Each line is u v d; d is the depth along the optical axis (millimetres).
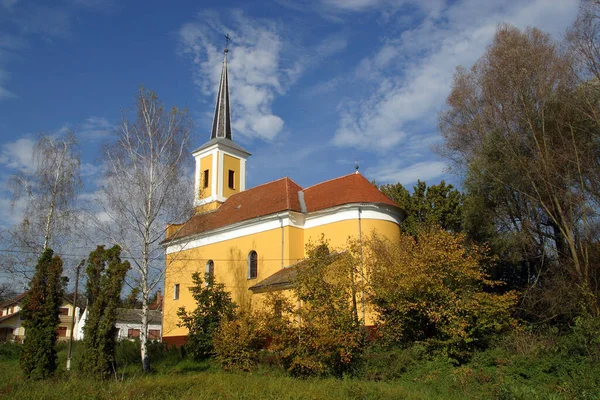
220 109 43656
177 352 27359
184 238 29734
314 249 21391
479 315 20125
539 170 23312
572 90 23469
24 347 18266
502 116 25875
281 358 20016
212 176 40281
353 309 20875
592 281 22734
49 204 29359
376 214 28734
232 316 25062
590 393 14695
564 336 19547
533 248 26484
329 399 14023
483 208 26984
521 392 14938
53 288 19156
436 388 17000
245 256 32031
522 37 25891
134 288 23344
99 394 14078
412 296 20422
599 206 22969
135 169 25109
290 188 33500
